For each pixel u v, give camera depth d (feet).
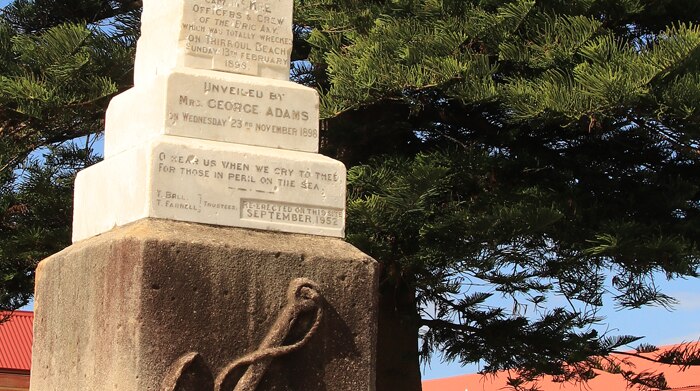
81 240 20.86
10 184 45.01
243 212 19.31
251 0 21.07
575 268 43.34
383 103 42.42
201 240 18.58
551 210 38.99
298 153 20.18
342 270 19.54
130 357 18.02
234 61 20.72
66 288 20.21
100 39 43.09
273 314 18.90
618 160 45.11
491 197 41.57
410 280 42.75
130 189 19.26
